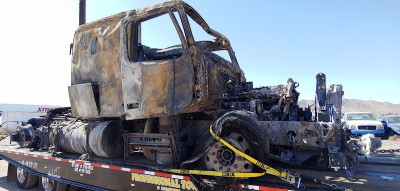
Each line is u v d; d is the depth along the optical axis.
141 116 3.36
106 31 3.98
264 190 2.57
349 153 2.82
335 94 3.32
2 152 6.16
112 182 3.73
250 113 2.99
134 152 4.42
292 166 3.20
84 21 6.80
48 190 5.21
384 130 12.88
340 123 2.93
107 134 3.96
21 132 6.17
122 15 3.85
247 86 4.64
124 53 3.62
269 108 3.96
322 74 3.46
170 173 3.16
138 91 3.40
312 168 3.12
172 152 3.21
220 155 2.90
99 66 4.06
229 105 3.85
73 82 4.50
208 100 3.21
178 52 4.39
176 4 3.28
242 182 2.73
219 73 3.48
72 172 4.34
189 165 3.06
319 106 3.38
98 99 4.08
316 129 3.00
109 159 4.10
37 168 5.10
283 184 2.65
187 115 3.84
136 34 3.83
